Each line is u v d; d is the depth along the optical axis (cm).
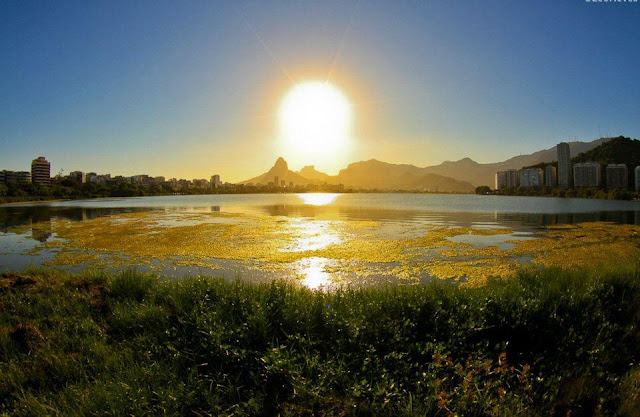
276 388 438
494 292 719
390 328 544
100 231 2923
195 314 594
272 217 4219
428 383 408
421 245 2094
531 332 568
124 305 709
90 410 394
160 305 682
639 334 587
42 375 471
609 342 555
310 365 454
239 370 473
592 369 492
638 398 422
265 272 1473
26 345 551
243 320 594
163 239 2389
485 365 436
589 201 9138
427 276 1398
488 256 1780
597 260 1672
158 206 7019
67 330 603
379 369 461
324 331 563
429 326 577
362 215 4562
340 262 1648
